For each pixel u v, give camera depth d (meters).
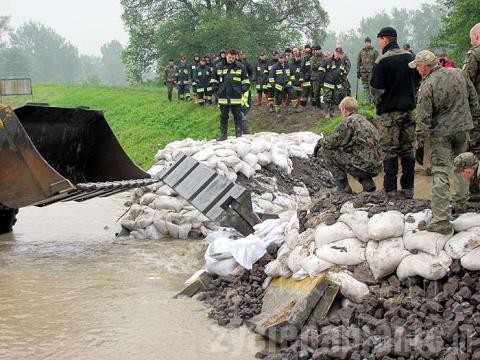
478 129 6.27
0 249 9.38
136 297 6.84
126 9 40.31
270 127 20.14
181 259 8.62
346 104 7.43
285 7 39.53
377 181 12.92
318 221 6.25
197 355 5.21
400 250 5.50
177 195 10.44
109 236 10.45
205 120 23.72
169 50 37.97
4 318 6.14
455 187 5.76
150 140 24.27
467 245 5.21
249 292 6.44
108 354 5.25
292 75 21.09
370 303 5.28
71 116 9.95
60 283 7.41
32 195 8.52
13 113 8.41
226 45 34.91
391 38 6.41
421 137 5.71
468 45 17.28
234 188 8.23
